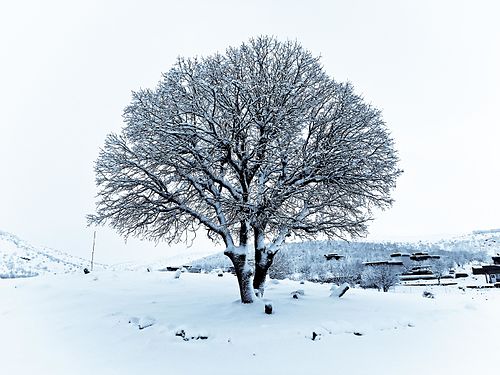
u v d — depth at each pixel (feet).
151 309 45.37
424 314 45.93
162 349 31.94
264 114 48.01
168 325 37.76
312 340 33.71
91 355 31.17
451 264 262.88
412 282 177.78
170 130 47.14
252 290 47.62
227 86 47.55
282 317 40.47
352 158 48.57
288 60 54.39
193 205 58.13
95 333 37.42
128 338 35.47
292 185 49.03
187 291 58.44
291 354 30.22
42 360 30.01
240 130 46.06
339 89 55.67
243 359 29.19
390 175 51.47
